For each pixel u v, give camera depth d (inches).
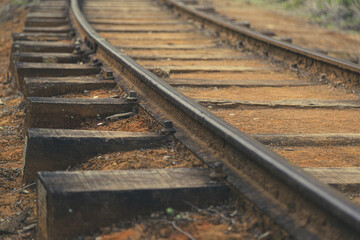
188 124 149.0
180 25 302.4
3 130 170.9
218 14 361.7
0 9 395.2
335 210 121.9
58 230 129.1
